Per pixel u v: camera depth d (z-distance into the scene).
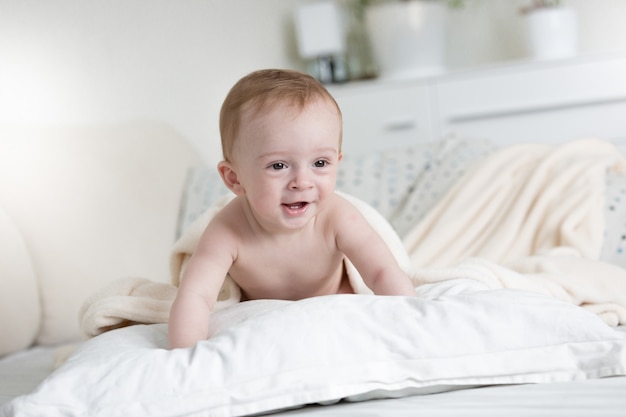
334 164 1.01
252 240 1.10
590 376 0.87
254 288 1.16
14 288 1.55
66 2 2.02
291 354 0.85
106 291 1.21
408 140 3.06
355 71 3.61
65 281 1.65
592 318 0.90
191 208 2.05
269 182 0.99
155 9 2.34
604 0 3.33
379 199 2.02
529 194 1.78
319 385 0.84
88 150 1.88
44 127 1.85
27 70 1.89
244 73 2.80
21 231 1.65
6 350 1.52
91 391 0.82
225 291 1.19
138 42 2.25
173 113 2.37
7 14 1.84
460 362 0.87
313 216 1.07
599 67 2.86
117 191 1.87
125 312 1.16
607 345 0.88
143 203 1.93
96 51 2.10
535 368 0.87
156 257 1.87
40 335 1.64
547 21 3.08
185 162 2.18
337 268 1.16
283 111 0.97
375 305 0.91
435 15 3.20
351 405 0.86
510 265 1.47
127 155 1.98
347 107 3.10
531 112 2.95
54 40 1.97
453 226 1.77
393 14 3.17
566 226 1.65
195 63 2.49
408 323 0.88
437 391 0.88
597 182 1.76
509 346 0.88
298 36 3.21
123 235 1.81
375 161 2.12
